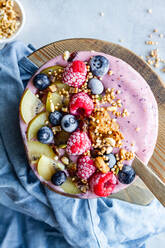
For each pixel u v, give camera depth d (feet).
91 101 1.24
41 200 1.48
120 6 1.72
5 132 1.45
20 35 1.71
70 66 1.23
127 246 1.63
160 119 1.48
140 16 1.72
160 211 1.61
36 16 1.70
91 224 1.49
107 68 1.27
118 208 1.57
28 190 1.46
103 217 1.56
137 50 1.74
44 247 1.62
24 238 1.64
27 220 1.65
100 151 1.27
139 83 1.31
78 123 1.25
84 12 1.71
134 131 1.30
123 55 1.48
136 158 1.30
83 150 1.24
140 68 1.48
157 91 1.48
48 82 1.27
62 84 1.27
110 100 1.29
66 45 1.48
